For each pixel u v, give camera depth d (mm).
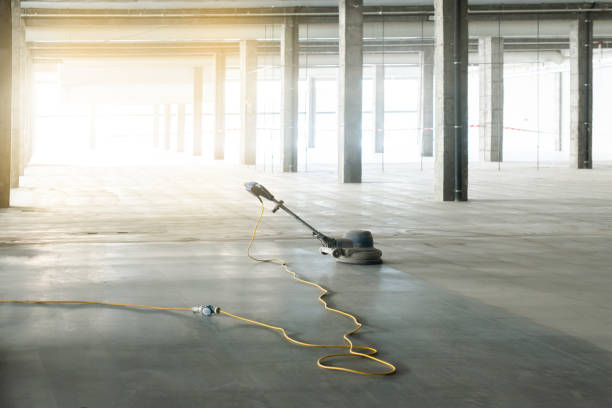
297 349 5242
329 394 4262
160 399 4164
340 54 27172
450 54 20281
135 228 13211
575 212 16516
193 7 35594
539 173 33719
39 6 35250
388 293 7332
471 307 6691
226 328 5859
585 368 4801
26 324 5961
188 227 13414
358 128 27125
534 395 4258
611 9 36812
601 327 5945
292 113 35625
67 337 5547
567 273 8539
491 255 9992
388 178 30062
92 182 26484
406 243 11242
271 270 8719
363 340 5516
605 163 43781
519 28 40344
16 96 23812
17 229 12977
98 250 10320
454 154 20000
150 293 7293
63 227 13312
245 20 37156
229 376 4602
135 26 37781
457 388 4379
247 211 16547
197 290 7457
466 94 20297
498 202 19359
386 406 4066
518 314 6410
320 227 13609
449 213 16406
